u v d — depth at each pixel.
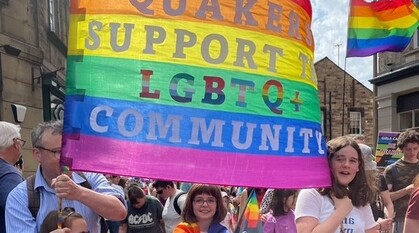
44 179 2.86
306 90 2.64
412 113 16.56
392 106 17.27
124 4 2.34
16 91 10.30
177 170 2.32
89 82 2.30
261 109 2.48
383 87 17.72
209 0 2.42
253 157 2.44
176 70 2.37
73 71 2.30
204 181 2.34
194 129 2.37
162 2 2.37
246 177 2.41
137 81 2.33
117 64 2.32
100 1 2.33
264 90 2.49
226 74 2.43
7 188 3.38
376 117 18.22
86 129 2.28
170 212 5.83
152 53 2.35
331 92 29.64
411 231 3.78
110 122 2.30
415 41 16.12
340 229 3.18
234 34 2.44
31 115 10.82
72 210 2.73
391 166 5.82
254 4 2.48
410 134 5.73
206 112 2.39
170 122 2.34
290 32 2.58
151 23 2.36
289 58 2.57
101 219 3.09
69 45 2.31
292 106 2.57
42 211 2.81
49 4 12.81
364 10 8.79
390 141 9.76
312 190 3.08
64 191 2.54
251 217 2.82
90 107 2.29
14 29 10.37
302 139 2.58
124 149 2.29
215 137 2.39
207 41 2.41
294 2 2.60
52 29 13.17
